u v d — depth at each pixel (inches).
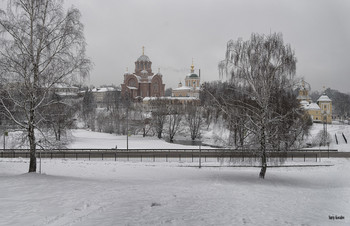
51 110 967.6
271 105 1009.5
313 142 2586.1
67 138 1023.6
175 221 472.4
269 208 580.4
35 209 524.1
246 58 1023.0
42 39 898.7
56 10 922.7
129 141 2837.1
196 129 3481.8
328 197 732.7
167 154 1863.9
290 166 1517.0
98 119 4121.6
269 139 999.6
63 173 1178.0
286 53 1003.9
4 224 447.2
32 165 956.0
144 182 911.0
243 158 1065.5
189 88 7101.4
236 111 1029.8
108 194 651.5
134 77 6943.9
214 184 879.7
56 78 918.4
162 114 3449.8
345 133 3051.2
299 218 511.2
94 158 1695.4
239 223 471.8
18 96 912.3
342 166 1526.8
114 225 446.6
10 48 872.9
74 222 458.9
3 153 1780.3
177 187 789.2
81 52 947.3
